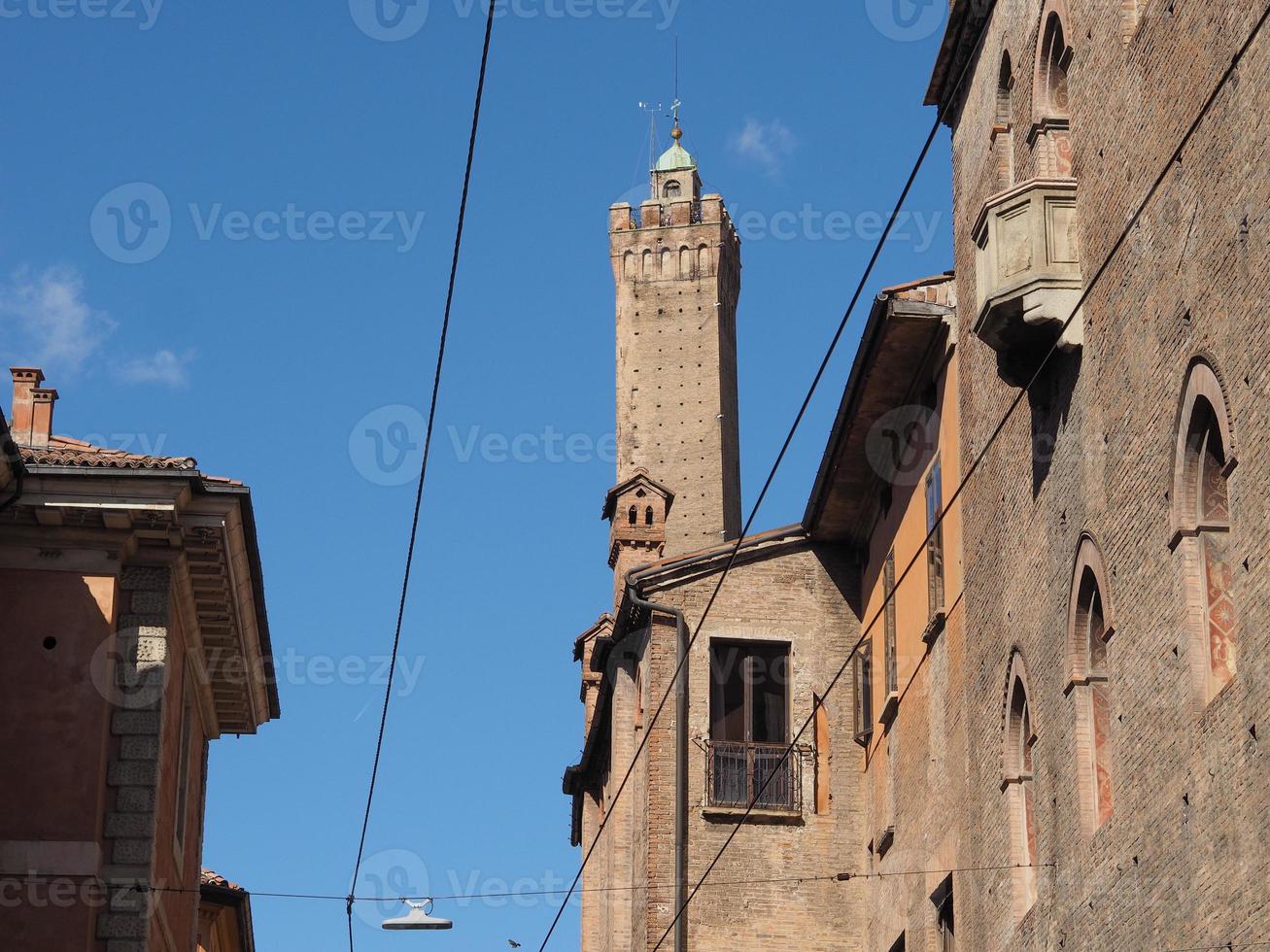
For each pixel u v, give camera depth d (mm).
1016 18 29984
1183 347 22953
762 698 41000
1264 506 20516
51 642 31859
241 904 49469
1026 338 27672
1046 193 27297
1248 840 20734
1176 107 23438
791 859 39844
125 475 32062
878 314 35219
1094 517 25906
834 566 41938
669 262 126688
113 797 31641
